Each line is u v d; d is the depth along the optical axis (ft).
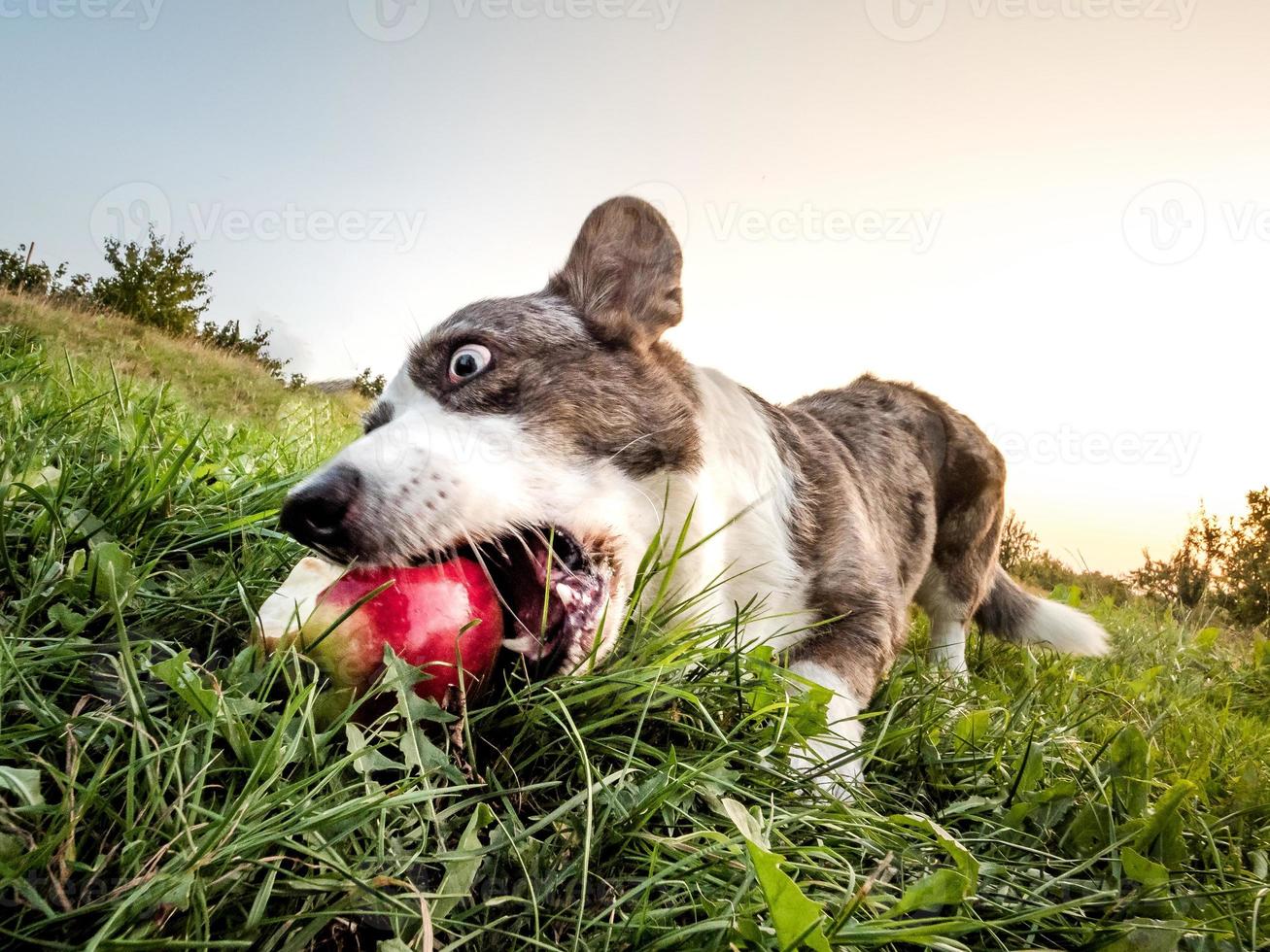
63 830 0.76
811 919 0.79
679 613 1.52
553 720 1.13
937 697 1.78
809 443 2.03
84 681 1.02
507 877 0.92
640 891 0.90
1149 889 1.09
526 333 1.53
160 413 2.02
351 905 0.80
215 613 1.25
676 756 1.15
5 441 1.48
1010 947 1.01
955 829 1.26
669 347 1.72
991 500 2.74
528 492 1.36
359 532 1.20
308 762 0.95
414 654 1.05
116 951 0.68
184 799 0.83
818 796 1.18
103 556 1.19
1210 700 2.52
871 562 1.91
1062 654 2.83
